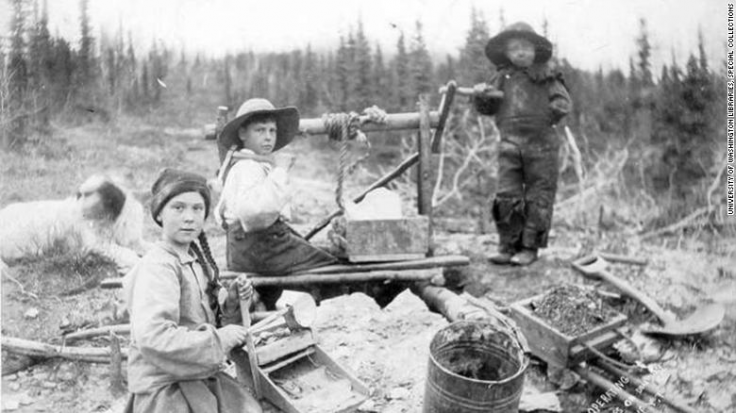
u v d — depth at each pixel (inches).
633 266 176.1
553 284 167.6
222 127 156.6
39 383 126.6
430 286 157.8
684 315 152.3
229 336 102.7
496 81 175.8
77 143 183.6
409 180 233.6
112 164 181.0
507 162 175.2
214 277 107.7
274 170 147.4
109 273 156.8
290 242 151.3
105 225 164.4
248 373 112.9
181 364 96.0
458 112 236.2
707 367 137.3
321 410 106.0
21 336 136.4
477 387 100.3
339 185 163.5
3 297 146.0
